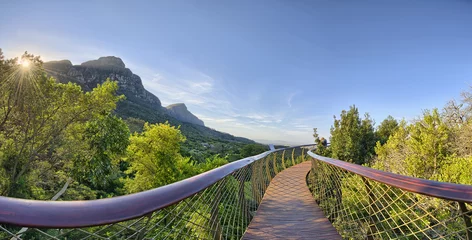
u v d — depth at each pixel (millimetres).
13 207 629
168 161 20344
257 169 5141
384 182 1719
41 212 659
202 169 21188
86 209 737
